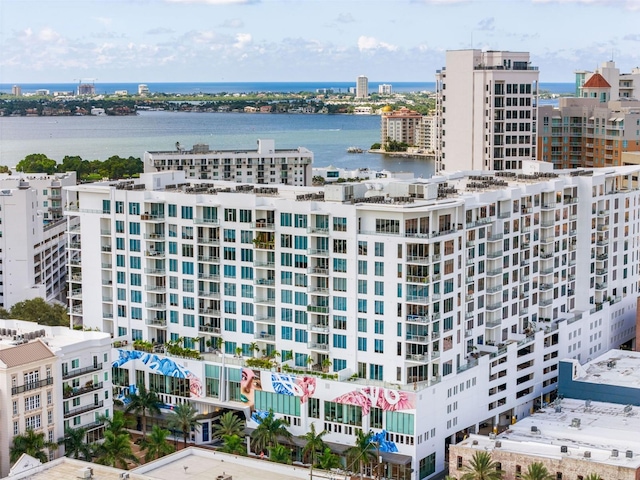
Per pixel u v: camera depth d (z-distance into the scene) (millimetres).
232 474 193250
